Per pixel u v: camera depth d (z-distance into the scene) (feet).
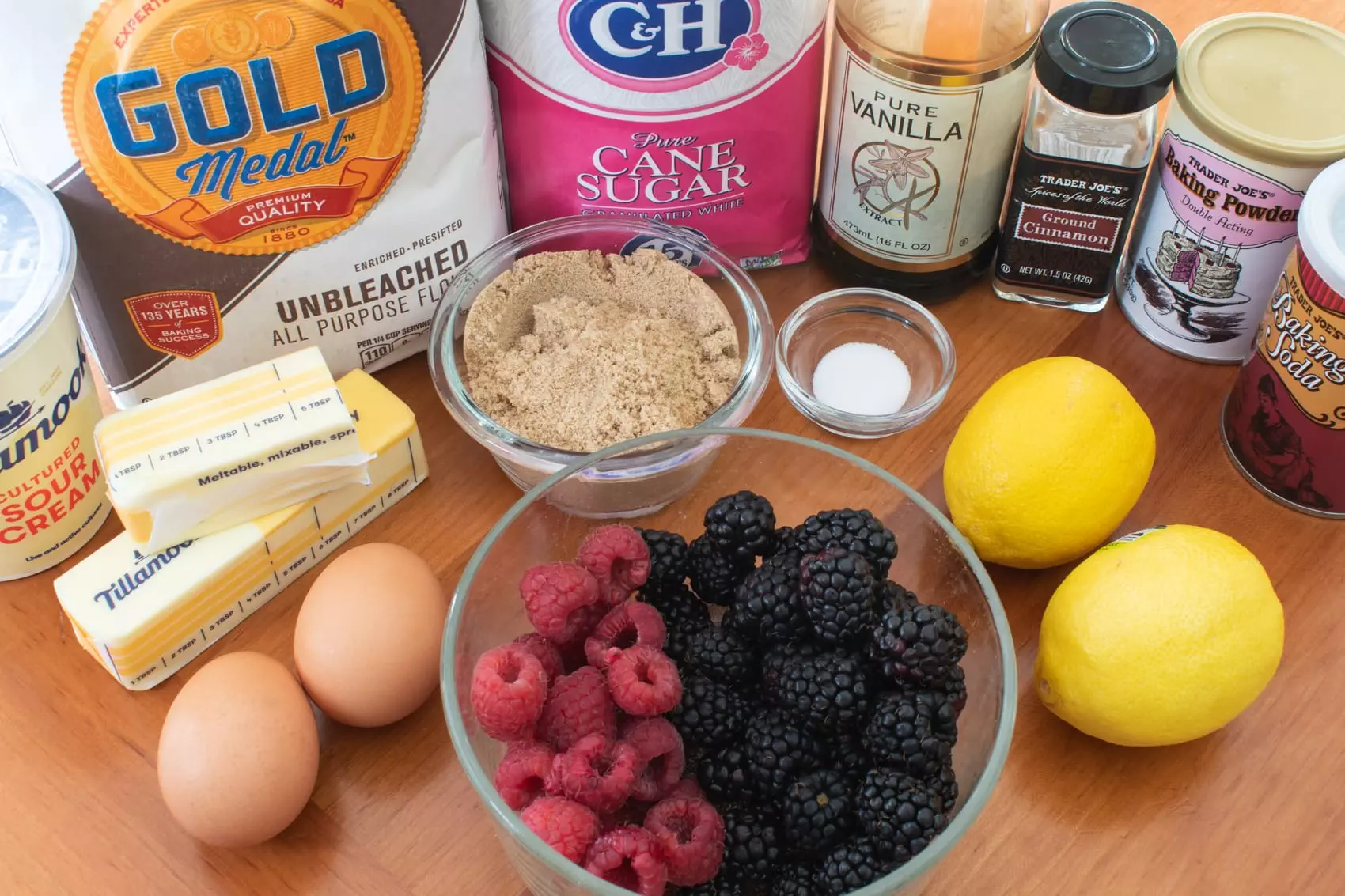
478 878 2.42
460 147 2.82
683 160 3.02
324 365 2.67
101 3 2.31
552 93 2.88
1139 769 2.54
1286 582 2.79
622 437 2.77
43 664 2.67
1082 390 2.54
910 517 2.52
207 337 2.83
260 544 2.62
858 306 3.19
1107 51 2.71
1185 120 2.73
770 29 2.80
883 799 2.11
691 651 2.36
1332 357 2.56
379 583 2.45
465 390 2.81
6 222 2.47
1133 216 3.12
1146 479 2.68
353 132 2.63
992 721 2.24
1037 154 2.88
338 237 2.78
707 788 2.27
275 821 2.32
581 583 2.28
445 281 3.01
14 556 2.71
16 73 2.36
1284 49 2.82
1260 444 2.84
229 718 2.28
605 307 2.97
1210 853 2.45
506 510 2.89
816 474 2.59
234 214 2.64
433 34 2.61
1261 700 2.62
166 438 2.53
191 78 2.43
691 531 2.77
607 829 2.11
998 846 2.45
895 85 2.77
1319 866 2.43
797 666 2.25
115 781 2.52
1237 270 2.86
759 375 2.85
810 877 2.19
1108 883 2.42
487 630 2.45
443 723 2.59
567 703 2.23
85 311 2.76
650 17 2.71
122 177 2.52
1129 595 2.34
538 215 3.22
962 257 3.15
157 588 2.52
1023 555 2.63
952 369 3.00
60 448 2.61
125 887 2.40
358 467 2.68
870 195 3.03
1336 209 2.55
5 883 2.40
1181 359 3.14
